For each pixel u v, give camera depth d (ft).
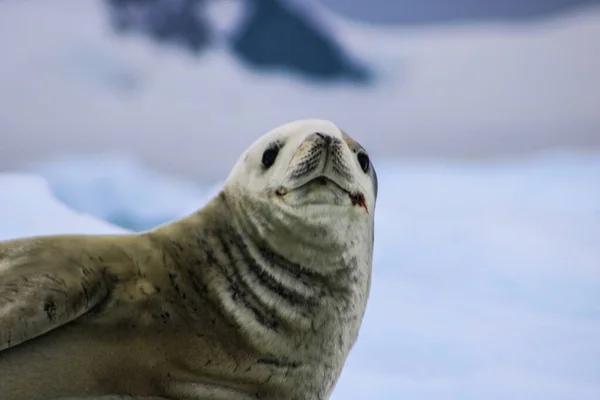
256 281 33.73
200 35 165.48
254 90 165.78
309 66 170.19
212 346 32.53
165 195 136.15
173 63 162.50
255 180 34.86
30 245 31.83
